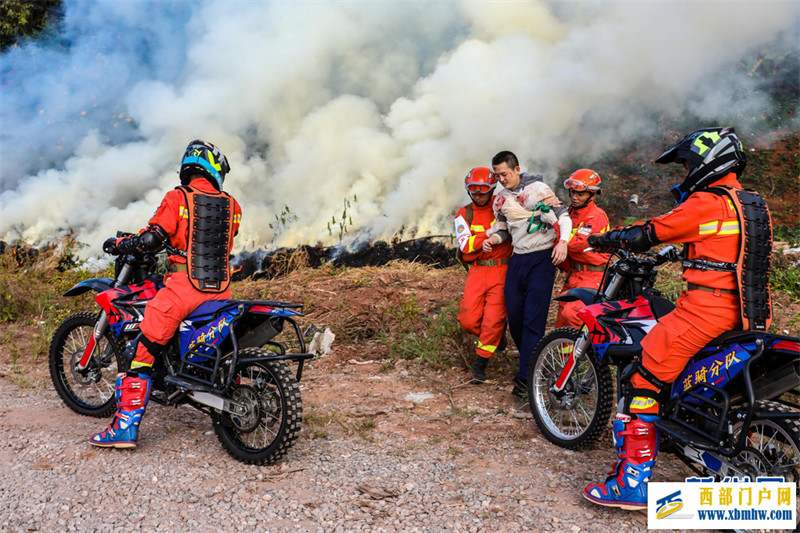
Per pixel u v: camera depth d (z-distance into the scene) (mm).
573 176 4914
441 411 4918
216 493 3564
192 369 4184
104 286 4727
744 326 3084
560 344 4391
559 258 4629
